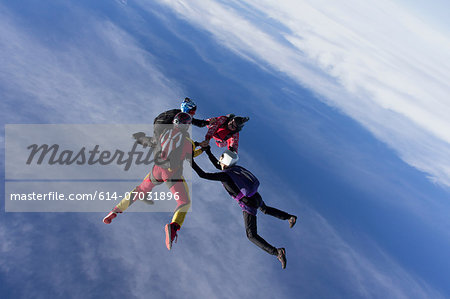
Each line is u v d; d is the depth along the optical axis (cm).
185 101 432
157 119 405
